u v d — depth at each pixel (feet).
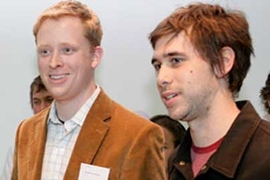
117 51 9.75
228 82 3.43
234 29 3.41
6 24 9.45
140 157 4.84
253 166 3.11
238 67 3.42
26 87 9.49
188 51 3.33
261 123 3.32
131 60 9.80
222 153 3.28
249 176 3.09
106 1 9.71
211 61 3.32
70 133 5.18
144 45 9.84
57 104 5.20
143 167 4.84
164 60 3.43
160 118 7.50
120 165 4.82
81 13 5.07
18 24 9.48
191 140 3.69
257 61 9.99
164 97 3.39
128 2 9.80
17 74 9.47
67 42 4.90
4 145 9.34
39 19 5.07
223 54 3.38
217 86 3.37
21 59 9.48
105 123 5.11
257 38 10.02
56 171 5.06
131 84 9.79
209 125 3.42
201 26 3.36
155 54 3.49
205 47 3.31
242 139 3.26
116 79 9.75
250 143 3.22
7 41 9.44
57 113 5.33
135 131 4.97
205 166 3.33
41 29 5.00
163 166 4.95
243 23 3.47
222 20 3.43
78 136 5.08
